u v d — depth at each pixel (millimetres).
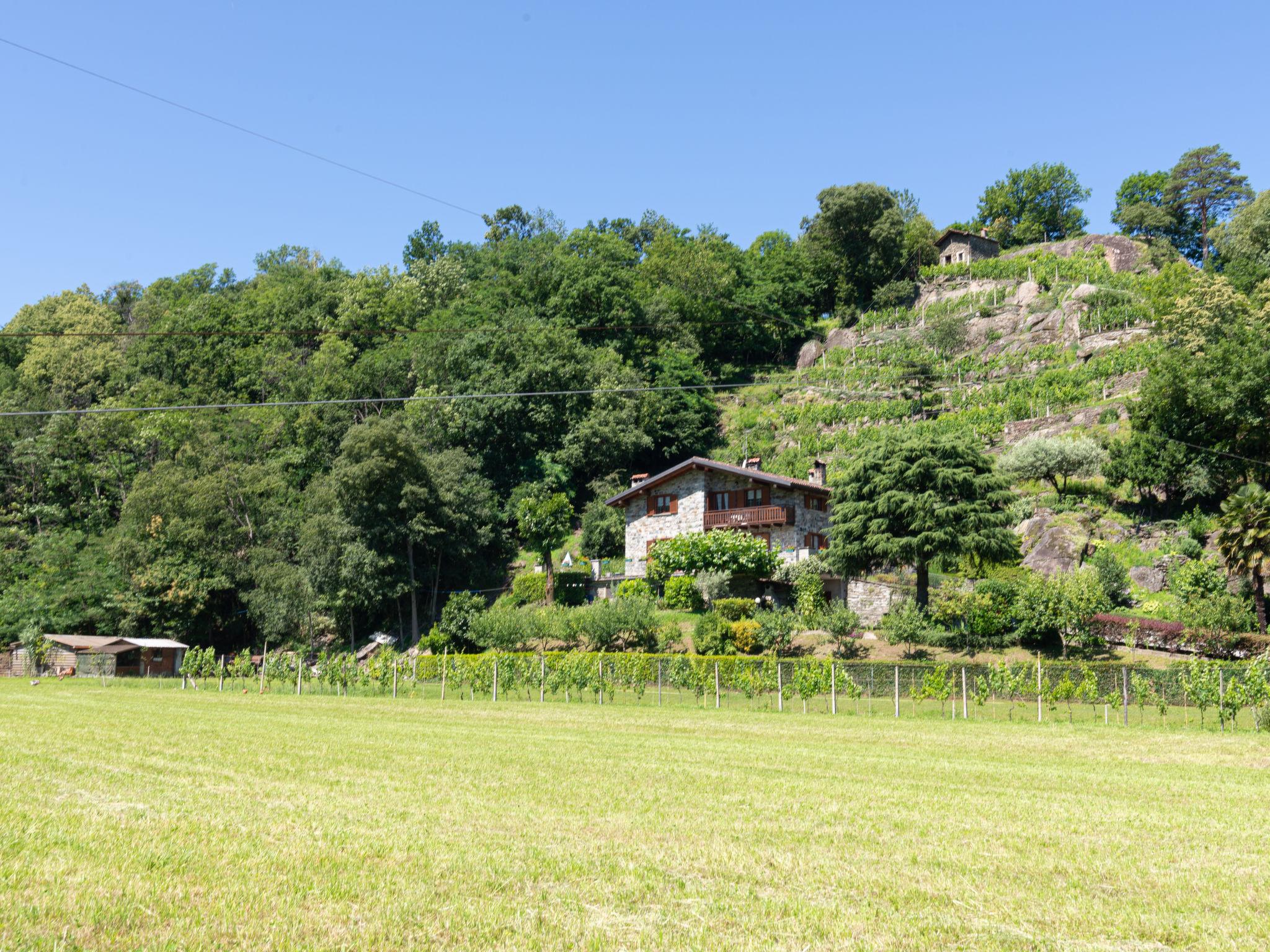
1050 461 56000
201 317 95875
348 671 41500
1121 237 98438
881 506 43438
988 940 7984
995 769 18688
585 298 89812
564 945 7633
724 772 17250
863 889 9398
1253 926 8461
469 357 77938
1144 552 48281
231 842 10398
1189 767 19672
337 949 7371
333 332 90500
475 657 40719
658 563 51812
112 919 7805
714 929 8102
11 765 15531
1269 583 42969
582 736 23688
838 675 33469
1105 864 10594
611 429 71938
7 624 58562
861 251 108875
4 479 76562
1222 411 50750
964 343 85938
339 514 58062
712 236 126125
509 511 68375
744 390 91875
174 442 72625
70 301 114188
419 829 11469
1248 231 84812
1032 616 39500
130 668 55781
